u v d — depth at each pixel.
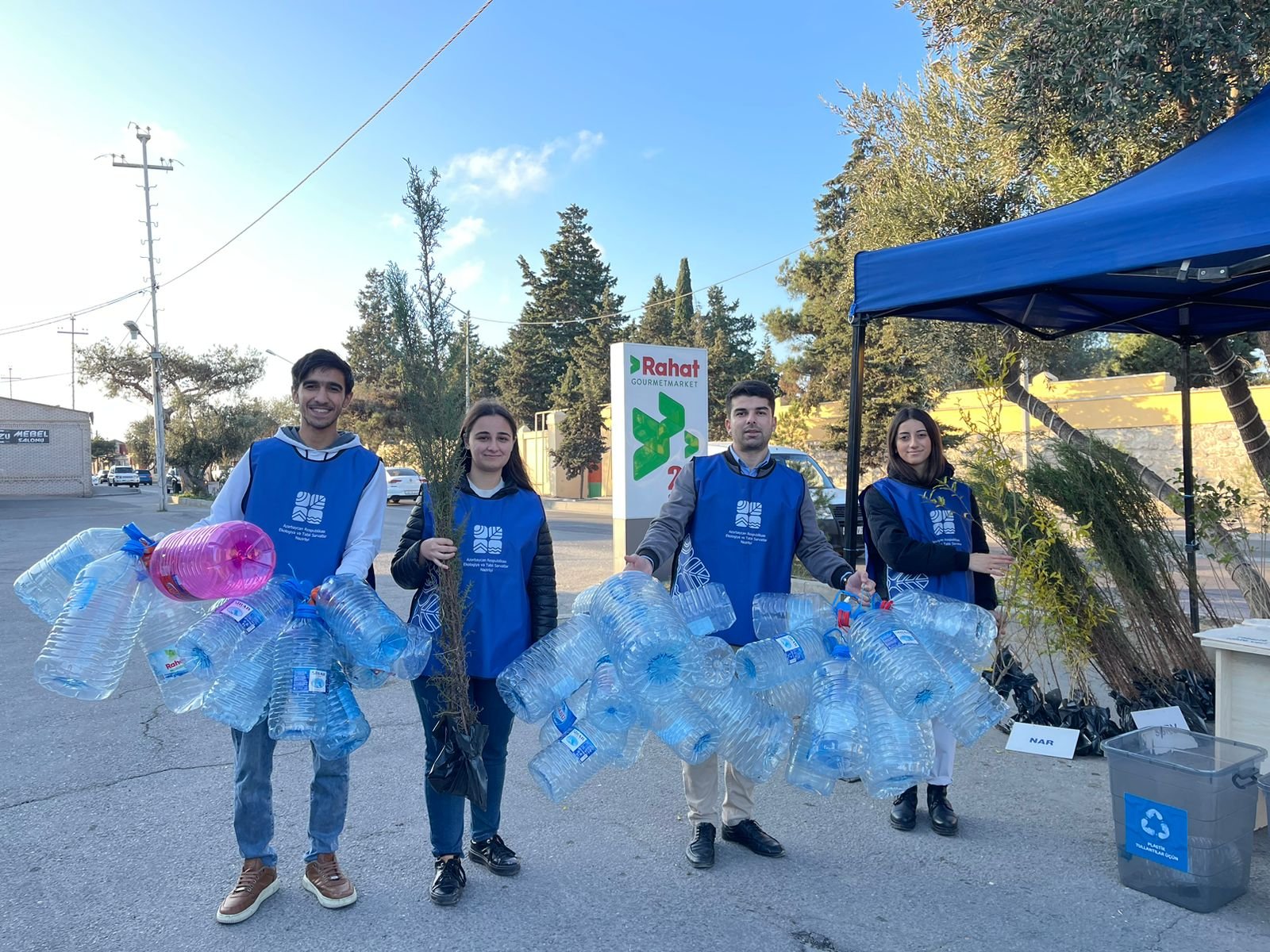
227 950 2.89
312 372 3.22
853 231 10.62
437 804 3.25
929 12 7.25
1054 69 5.40
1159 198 3.50
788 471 3.71
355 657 2.99
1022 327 5.71
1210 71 5.33
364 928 3.04
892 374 22.19
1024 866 3.50
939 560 3.75
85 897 3.24
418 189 3.21
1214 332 5.88
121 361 44.44
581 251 45.72
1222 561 5.54
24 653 7.51
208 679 2.96
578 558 13.91
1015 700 5.03
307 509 3.20
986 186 8.07
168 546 2.92
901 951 2.89
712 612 3.41
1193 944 2.91
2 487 46.25
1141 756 3.23
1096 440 5.33
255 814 3.12
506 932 3.02
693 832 3.63
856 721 3.24
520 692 3.19
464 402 3.23
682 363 8.79
